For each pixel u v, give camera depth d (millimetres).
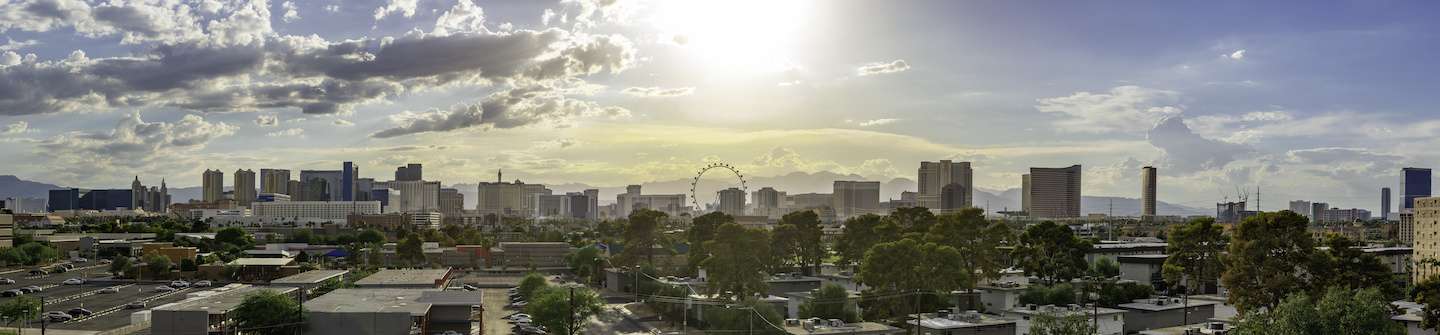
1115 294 185250
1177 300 187750
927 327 154000
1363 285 168750
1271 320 132375
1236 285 169875
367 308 156875
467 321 169125
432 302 168375
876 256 190250
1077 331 139625
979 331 153125
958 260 192625
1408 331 145250
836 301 176125
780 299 198875
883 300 187000
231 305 158125
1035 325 141125
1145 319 169750
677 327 194250
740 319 163000
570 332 164000
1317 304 129000
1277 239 168375
